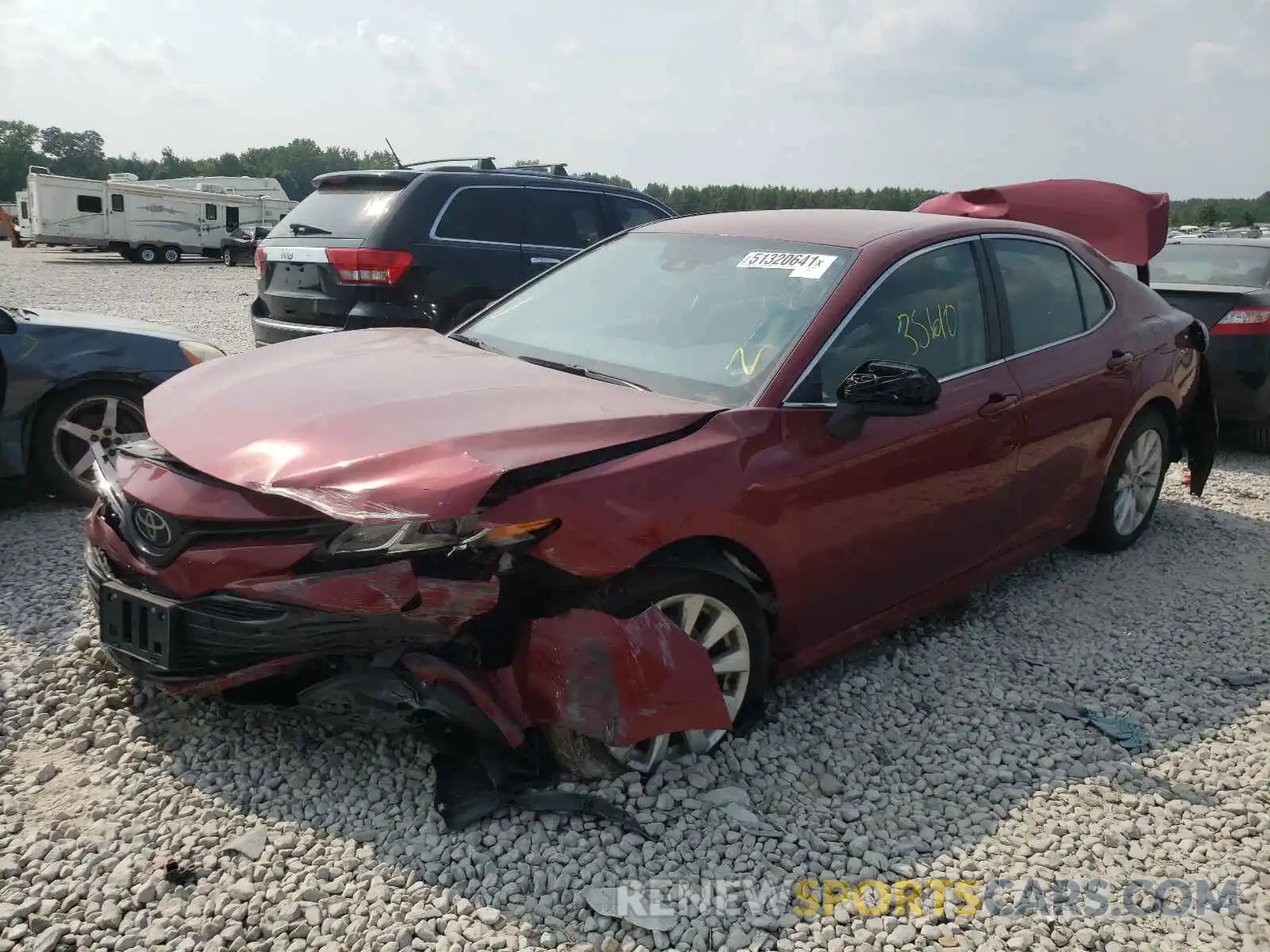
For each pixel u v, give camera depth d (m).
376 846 2.84
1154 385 5.19
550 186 7.97
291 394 3.34
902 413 3.46
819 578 3.55
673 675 3.02
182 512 2.93
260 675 2.90
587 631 2.91
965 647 4.33
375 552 2.76
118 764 3.18
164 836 2.85
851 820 3.10
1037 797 3.25
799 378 3.47
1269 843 3.07
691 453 3.14
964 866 2.91
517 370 3.66
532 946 2.52
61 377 5.42
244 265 35.69
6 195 134.75
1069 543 5.61
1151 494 5.57
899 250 3.96
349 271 7.05
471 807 2.96
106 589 3.11
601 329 4.03
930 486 3.87
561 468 2.92
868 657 4.20
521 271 7.70
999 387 4.17
